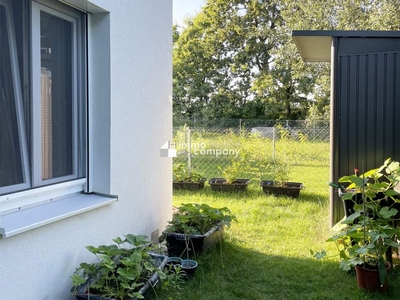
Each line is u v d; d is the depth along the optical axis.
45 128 2.28
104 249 2.39
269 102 18.59
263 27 18.66
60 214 2.14
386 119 3.82
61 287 2.24
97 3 2.49
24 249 1.95
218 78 19.72
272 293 2.74
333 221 4.02
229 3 19.16
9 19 2.00
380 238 2.73
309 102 17.86
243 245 3.74
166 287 2.60
